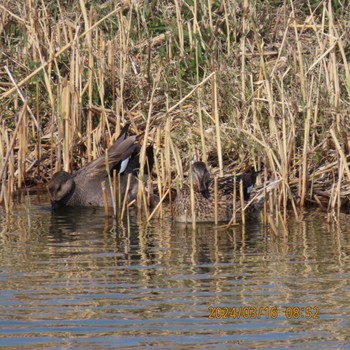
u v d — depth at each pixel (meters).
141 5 32.25
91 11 28.70
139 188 25.06
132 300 16.67
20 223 23.75
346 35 28.73
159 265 19.14
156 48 31.38
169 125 24.78
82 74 28.95
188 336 14.93
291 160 26.03
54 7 32.62
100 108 28.41
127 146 26.77
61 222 23.94
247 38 30.27
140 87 29.31
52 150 28.05
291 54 28.45
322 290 17.16
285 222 22.28
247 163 26.70
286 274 18.30
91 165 26.77
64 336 14.88
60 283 17.75
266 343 14.62
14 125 29.17
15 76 29.80
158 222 23.97
